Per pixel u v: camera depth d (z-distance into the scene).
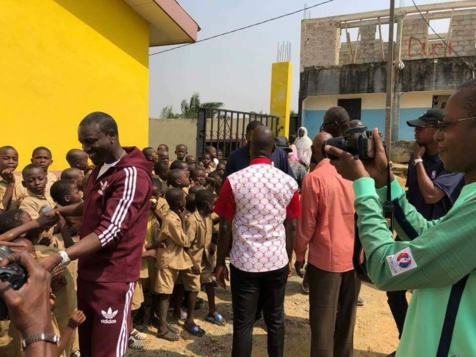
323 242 2.76
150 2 6.28
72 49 5.47
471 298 1.04
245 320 2.63
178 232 3.39
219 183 5.58
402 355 1.23
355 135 1.39
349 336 2.91
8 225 2.35
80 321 1.97
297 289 4.82
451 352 1.05
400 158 14.52
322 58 17.45
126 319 2.20
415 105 15.68
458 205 1.08
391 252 1.17
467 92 1.09
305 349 3.49
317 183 2.78
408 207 1.56
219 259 2.85
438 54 16.16
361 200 1.32
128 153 2.29
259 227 2.57
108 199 2.14
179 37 7.86
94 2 5.82
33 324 0.94
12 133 4.68
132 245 2.18
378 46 16.69
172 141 15.60
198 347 3.37
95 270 2.14
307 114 17.38
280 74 13.70
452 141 1.12
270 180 2.59
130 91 6.78
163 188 4.77
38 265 1.02
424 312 1.12
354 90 16.00
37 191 3.35
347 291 2.87
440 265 1.05
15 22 4.62
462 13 15.62
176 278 3.62
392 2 5.95
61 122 5.38
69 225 2.90
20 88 4.74
